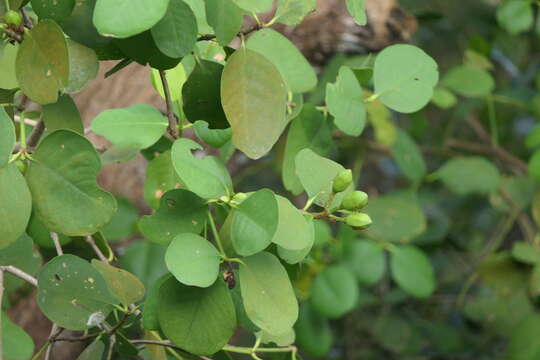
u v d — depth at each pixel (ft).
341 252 5.07
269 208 2.55
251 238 2.57
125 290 2.86
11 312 4.23
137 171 4.48
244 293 2.60
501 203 5.96
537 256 5.07
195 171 2.64
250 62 2.61
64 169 2.63
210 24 2.55
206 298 2.64
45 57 2.52
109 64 4.17
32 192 2.63
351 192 2.79
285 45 3.23
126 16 2.38
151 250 4.16
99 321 2.84
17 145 3.03
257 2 2.51
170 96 2.89
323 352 4.99
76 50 2.58
